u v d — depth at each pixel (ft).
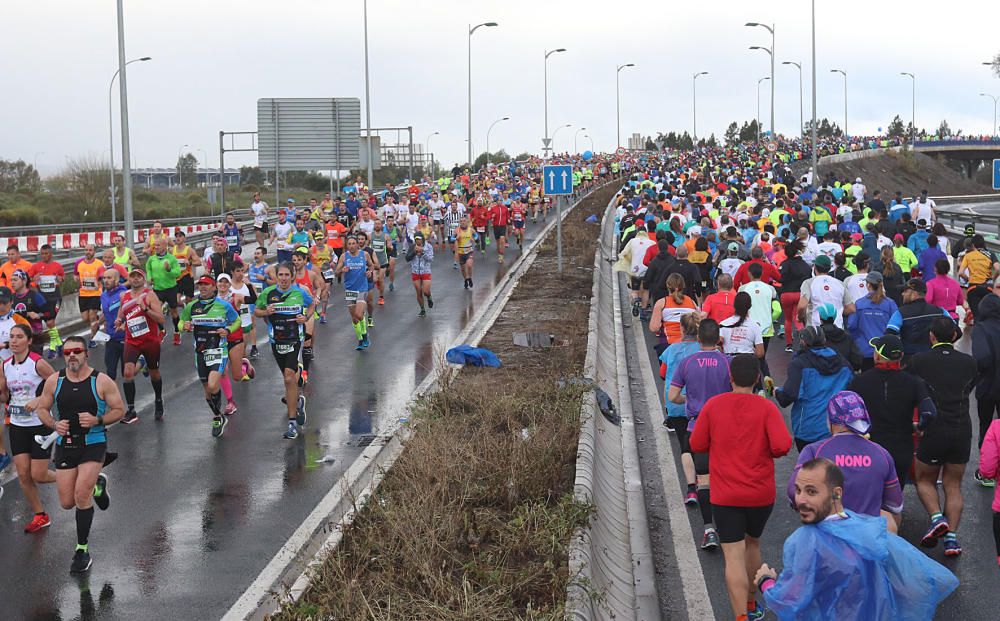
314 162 182.91
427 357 57.11
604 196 227.40
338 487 33.32
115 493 33.42
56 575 26.43
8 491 34.58
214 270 70.08
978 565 26.25
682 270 57.11
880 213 99.35
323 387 49.78
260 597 24.63
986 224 142.41
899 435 25.94
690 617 23.82
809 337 27.09
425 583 22.95
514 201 125.80
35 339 38.40
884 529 15.81
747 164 232.32
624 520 30.71
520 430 35.76
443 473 29.86
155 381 44.01
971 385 27.89
